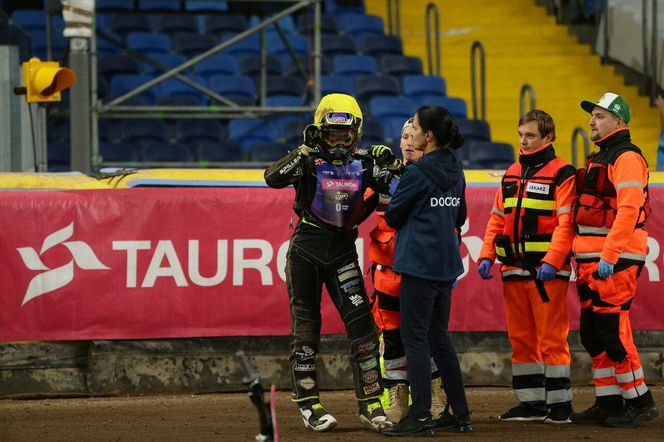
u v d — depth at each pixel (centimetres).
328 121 1841
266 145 4369
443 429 1869
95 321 2384
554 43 5581
